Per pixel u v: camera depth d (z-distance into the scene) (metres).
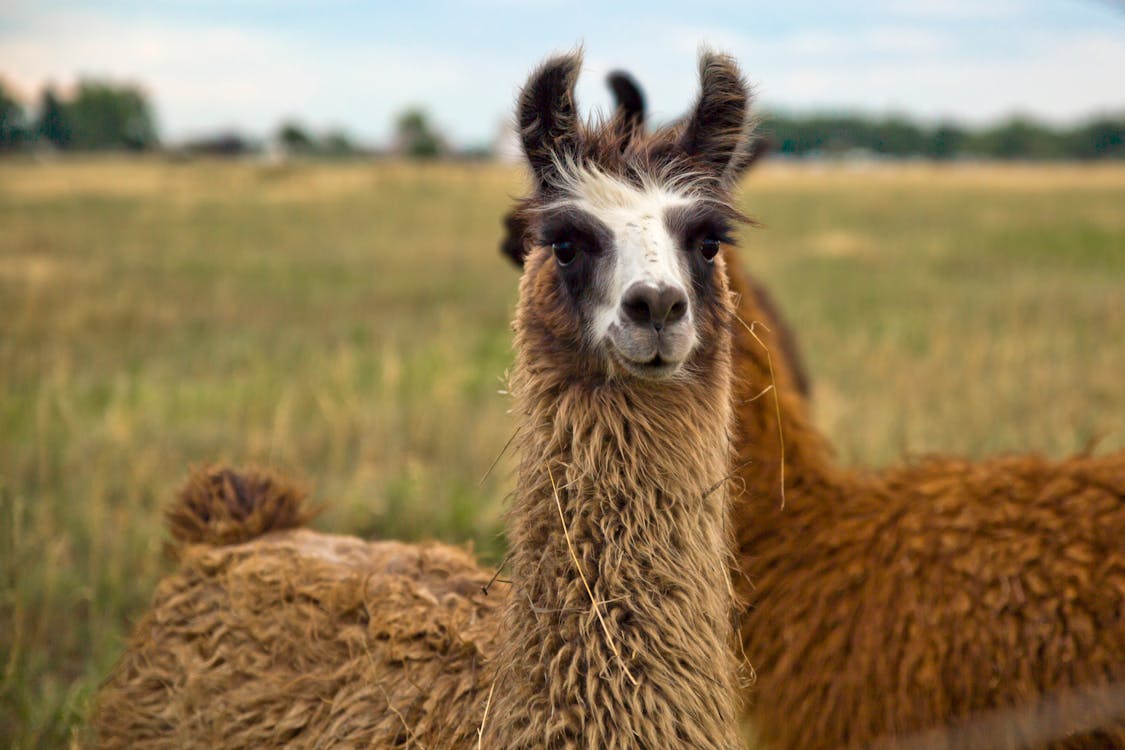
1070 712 3.87
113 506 7.24
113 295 16.22
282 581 3.88
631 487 3.10
